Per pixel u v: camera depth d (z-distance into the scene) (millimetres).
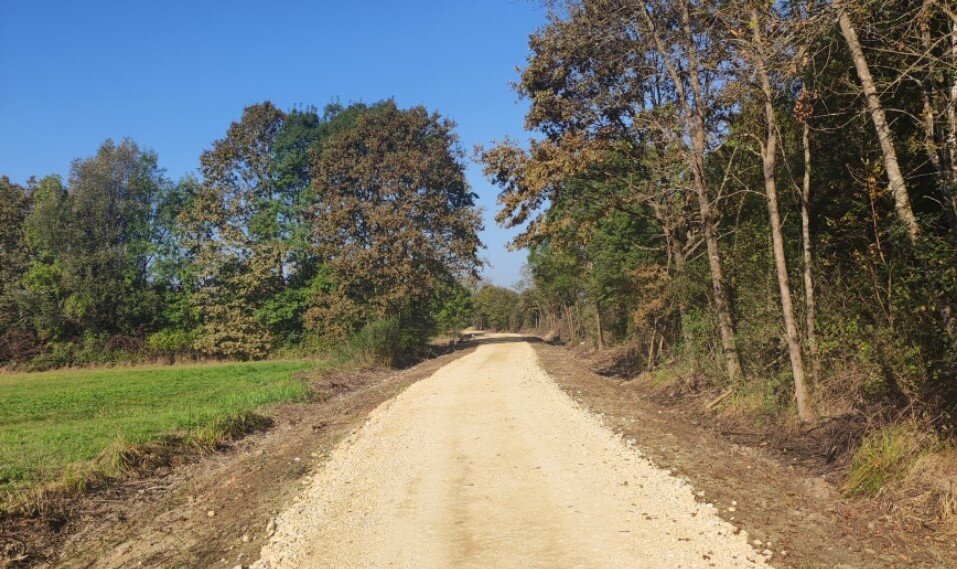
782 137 13945
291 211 55469
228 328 49500
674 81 17281
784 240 14547
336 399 23594
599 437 11961
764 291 15391
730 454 10688
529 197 22156
